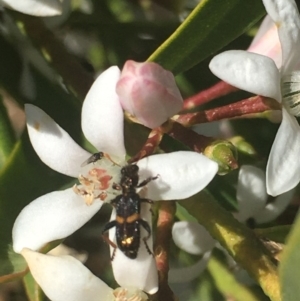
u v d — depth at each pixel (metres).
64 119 0.05
